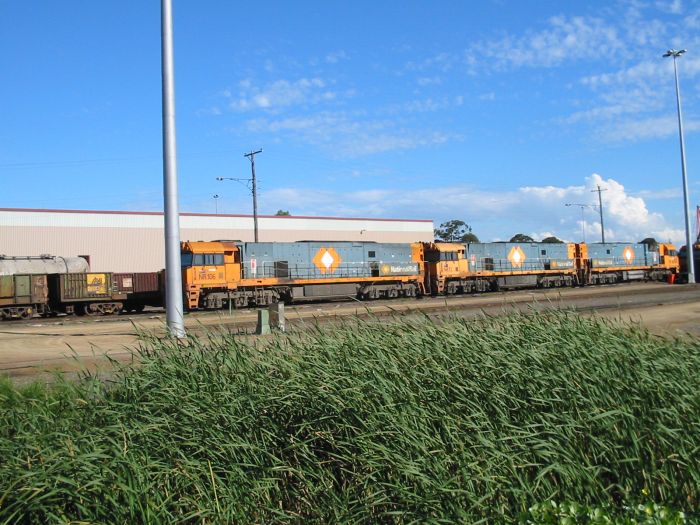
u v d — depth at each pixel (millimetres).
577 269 55844
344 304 35312
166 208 16938
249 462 5566
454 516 4840
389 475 5234
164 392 6500
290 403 6082
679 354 7242
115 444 5355
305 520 5184
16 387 8992
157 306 45844
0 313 35312
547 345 7020
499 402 5957
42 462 5125
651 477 5305
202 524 5078
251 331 18969
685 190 51094
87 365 13203
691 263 50688
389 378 6363
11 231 51000
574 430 5598
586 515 4488
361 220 71188
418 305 29750
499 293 45906
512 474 5145
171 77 17172
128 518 4863
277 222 65312
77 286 37406
